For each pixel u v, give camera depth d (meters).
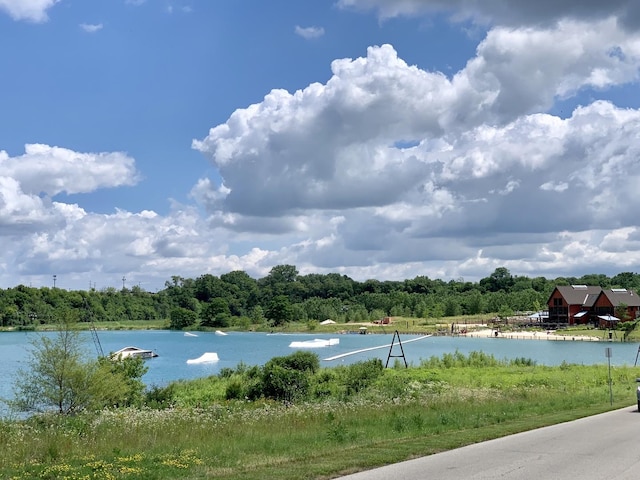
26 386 34.09
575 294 146.75
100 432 18.44
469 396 29.69
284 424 21.08
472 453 14.99
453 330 145.38
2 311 189.00
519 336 130.12
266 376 40.97
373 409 24.58
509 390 34.22
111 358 40.41
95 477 12.28
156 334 187.25
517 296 192.12
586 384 41.84
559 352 94.12
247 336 169.25
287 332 184.75
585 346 106.12
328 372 50.06
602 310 140.38
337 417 22.45
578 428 20.05
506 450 15.45
